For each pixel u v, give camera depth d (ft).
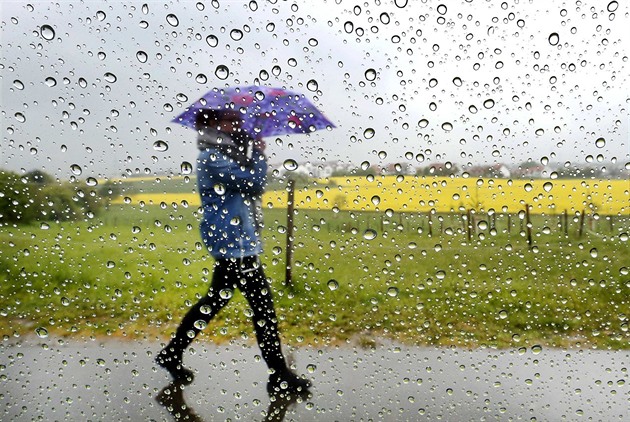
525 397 4.73
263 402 4.73
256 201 5.29
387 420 4.36
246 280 5.16
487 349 5.65
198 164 5.20
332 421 4.37
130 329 6.15
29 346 5.85
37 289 6.71
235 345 5.93
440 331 6.01
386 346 5.73
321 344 5.78
